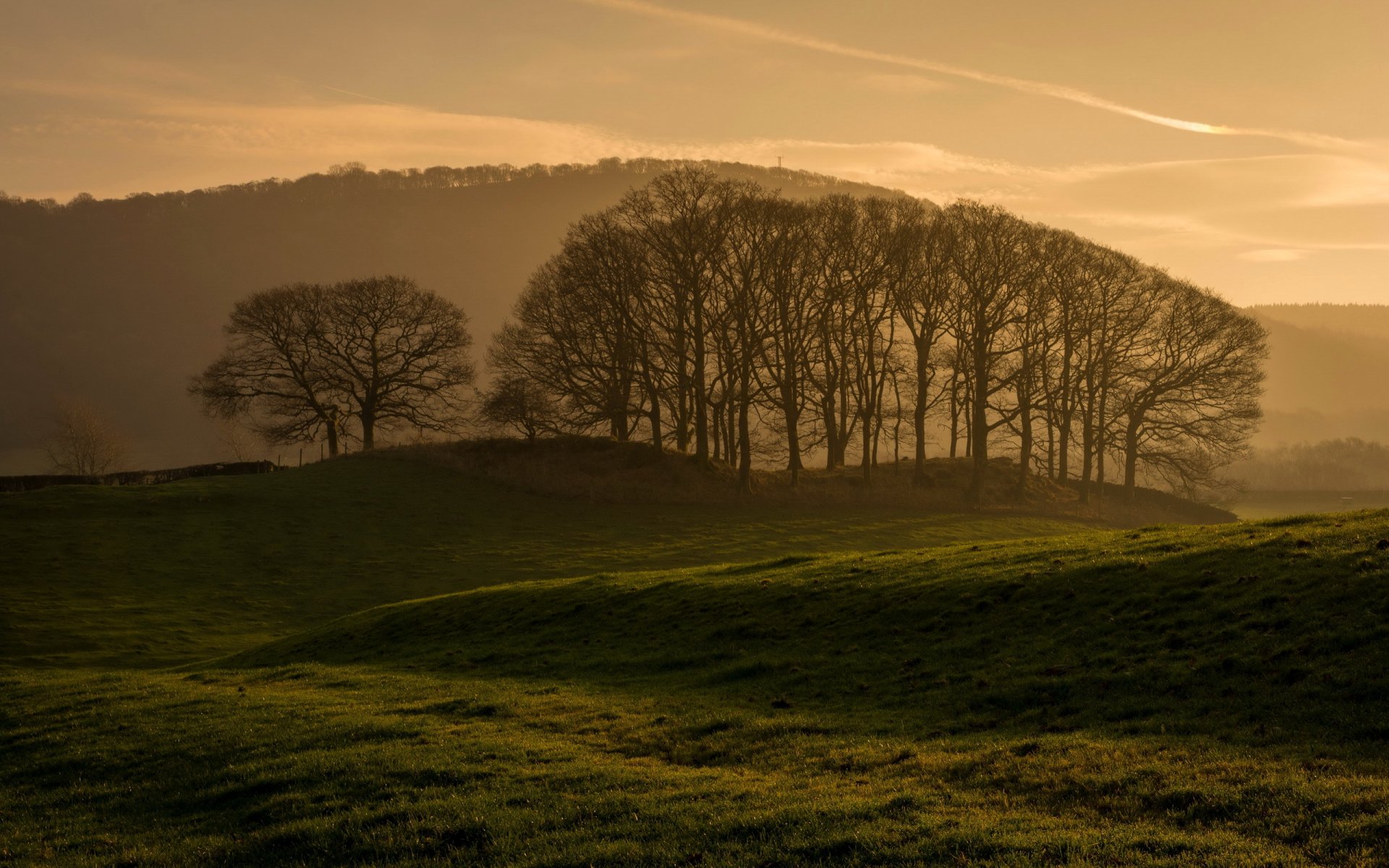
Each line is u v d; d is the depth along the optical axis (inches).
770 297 3102.9
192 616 1888.5
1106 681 695.1
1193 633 743.1
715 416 3400.6
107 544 2273.6
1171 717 617.3
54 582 2018.9
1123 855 423.2
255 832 588.4
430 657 1171.3
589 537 2497.5
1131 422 3408.0
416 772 655.1
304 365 3649.1
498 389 3282.5
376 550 2352.4
